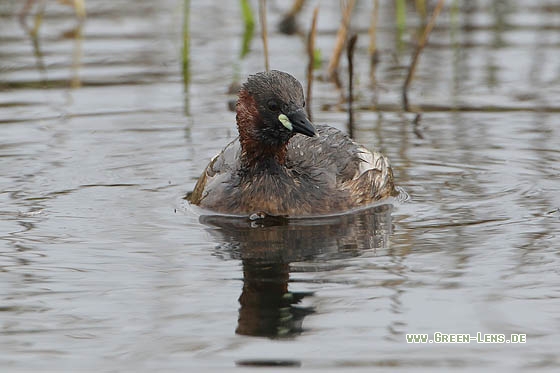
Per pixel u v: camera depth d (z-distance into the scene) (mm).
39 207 13492
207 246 12008
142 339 9484
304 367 8859
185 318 9922
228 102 18562
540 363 8906
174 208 13594
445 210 13297
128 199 13930
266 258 11531
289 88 13273
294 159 13844
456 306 10055
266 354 9133
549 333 9445
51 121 17422
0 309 10164
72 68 20594
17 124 17203
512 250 11609
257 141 13375
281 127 13180
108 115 17781
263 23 17828
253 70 20297
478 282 10648
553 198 13633
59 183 14523
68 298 10445
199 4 26109
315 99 18812
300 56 21312
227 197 13469
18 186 14328
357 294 10391
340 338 9422
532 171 14852
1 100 18484
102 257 11617
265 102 13203
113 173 15047
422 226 12656
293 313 9977
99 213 13297
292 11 23500
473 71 20281
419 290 10469
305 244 12039
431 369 8812
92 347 9336
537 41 22250
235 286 10672
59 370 8906
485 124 17125
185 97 18828
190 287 10672
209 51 21812
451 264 11203
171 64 21016
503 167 15102
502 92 18875
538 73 19984
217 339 9461
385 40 22641
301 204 13352
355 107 18266
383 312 9953
